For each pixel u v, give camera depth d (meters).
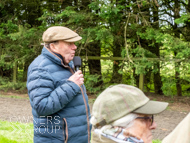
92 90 9.73
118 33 9.34
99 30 8.55
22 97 10.17
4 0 11.00
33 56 10.70
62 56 2.36
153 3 9.09
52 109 2.16
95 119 1.30
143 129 1.26
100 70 11.17
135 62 8.66
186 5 9.54
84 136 2.37
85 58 10.22
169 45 7.93
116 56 10.83
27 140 4.21
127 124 1.25
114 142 1.25
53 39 2.31
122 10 9.17
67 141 2.27
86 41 8.86
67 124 2.27
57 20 10.01
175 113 7.70
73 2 10.27
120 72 8.82
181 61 8.27
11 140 4.11
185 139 1.00
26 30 9.80
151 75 11.41
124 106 1.25
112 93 1.28
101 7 7.94
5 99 9.44
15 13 11.57
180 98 10.34
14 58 10.61
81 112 2.35
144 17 9.09
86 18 8.98
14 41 10.51
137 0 8.62
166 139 1.06
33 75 2.24
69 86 2.21
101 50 11.25
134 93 1.27
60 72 2.32
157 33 8.23
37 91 2.19
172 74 8.92
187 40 9.60
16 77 12.00
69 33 2.35
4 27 11.06
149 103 1.28
